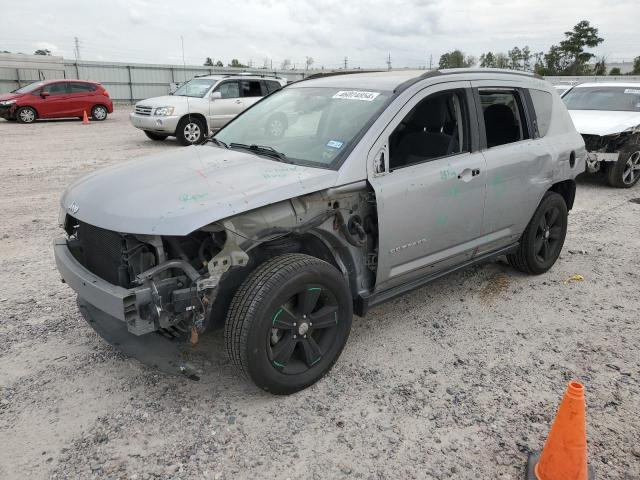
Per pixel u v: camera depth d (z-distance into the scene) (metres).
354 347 3.80
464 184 3.88
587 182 9.98
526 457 2.76
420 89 3.73
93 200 3.11
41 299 4.43
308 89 4.33
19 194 8.05
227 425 2.94
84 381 3.31
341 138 3.46
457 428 2.96
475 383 3.39
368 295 3.57
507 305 4.54
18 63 29.19
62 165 10.55
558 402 3.20
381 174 3.40
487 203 4.14
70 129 17.70
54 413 3.01
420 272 3.90
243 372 2.99
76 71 31.56
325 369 3.32
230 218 2.82
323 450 2.77
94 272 3.19
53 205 7.43
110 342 3.18
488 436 2.90
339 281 3.23
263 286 2.89
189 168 3.41
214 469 2.62
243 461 2.68
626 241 6.32
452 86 3.94
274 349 3.06
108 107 21.42
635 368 3.59
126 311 2.76
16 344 3.71
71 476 2.56
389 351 3.76
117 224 2.81
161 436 2.84
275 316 2.96
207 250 2.96
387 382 3.38
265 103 4.56
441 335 4.00
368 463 2.69
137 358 3.05
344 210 3.30
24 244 5.79
